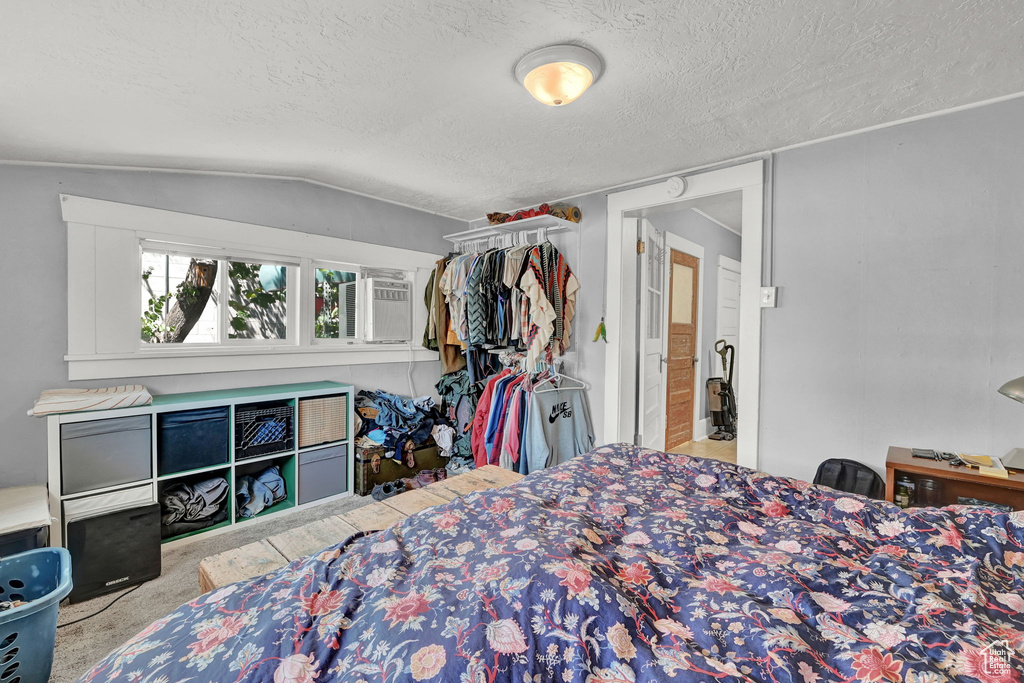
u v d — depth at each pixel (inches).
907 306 78.7
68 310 87.3
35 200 84.3
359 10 48.3
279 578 36.5
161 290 101.2
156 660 26.9
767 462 93.6
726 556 40.9
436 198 132.4
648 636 29.6
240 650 27.5
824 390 86.9
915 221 77.8
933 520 43.6
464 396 138.9
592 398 125.6
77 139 75.6
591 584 32.2
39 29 46.5
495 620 29.3
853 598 34.1
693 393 175.9
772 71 62.8
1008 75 64.0
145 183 95.3
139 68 55.8
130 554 77.9
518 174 109.1
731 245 204.2
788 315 90.8
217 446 95.3
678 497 53.7
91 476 79.8
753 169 94.2
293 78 61.9
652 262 133.9
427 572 35.5
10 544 67.5
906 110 75.2
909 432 78.7
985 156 71.9
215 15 47.1
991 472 63.7
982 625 29.9
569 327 122.4
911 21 51.6
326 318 127.6
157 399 94.0
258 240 110.3
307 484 110.3
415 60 58.9
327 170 107.6
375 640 28.0
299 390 109.7
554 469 64.5
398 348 141.2
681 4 48.9
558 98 60.6
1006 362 70.8
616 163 100.7
